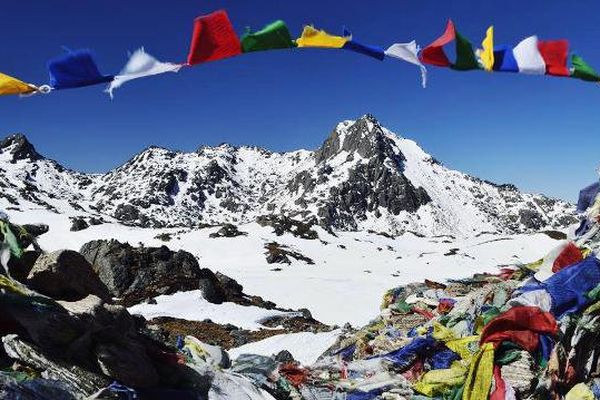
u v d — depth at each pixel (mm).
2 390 6039
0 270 7738
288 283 57031
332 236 100938
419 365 11125
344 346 14445
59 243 96625
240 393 9078
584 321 9898
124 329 7770
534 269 14531
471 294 12688
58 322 7059
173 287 34875
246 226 99938
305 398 10305
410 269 80750
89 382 6930
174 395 7906
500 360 9680
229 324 26266
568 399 9289
